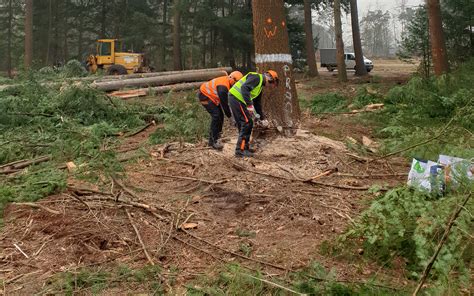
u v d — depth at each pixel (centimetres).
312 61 2673
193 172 623
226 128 880
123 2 3681
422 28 1609
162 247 421
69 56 4016
